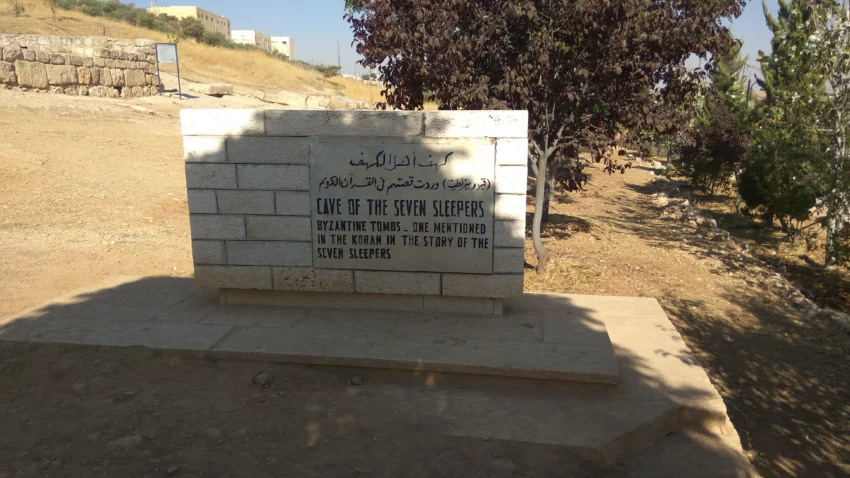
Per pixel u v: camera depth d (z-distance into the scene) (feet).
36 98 56.65
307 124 17.30
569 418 13.41
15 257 24.11
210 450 11.51
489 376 14.79
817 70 36.60
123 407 12.96
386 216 17.52
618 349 17.33
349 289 18.07
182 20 164.35
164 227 31.48
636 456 12.69
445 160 17.06
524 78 24.57
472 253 17.48
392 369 14.98
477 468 11.41
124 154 43.93
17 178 34.19
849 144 35.83
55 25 107.45
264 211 17.89
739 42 28.96
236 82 110.42
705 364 21.07
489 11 25.54
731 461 12.78
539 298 20.25
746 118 52.26
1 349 15.43
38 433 11.75
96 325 16.93
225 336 16.16
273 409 13.30
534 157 29.50
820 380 20.30
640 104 26.09
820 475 15.12
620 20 23.68
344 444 12.03
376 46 26.89
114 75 70.64
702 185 67.67
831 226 37.65
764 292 29.22
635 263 32.73
